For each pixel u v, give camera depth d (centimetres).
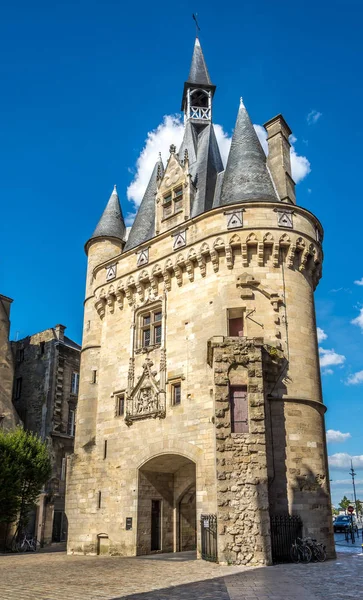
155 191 3472
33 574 1755
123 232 3572
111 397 2916
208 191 3017
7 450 3203
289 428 2262
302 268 2581
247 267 2520
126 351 2922
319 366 2589
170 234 2858
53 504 4166
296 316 2480
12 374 4078
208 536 2106
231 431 2058
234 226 2553
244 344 2172
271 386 2300
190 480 2723
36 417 4478
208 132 3484
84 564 2119
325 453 2386
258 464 1998
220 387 2106
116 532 2606
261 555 1891
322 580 1470
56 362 4581
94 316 3288
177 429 2484
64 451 4438
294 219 2595
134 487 2592
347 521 5159
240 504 1952
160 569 1848
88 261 3531
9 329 4181
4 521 3111
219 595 1205
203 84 3753
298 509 2142
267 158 2962
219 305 2503
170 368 2631
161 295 2814
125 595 1241
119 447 2758
